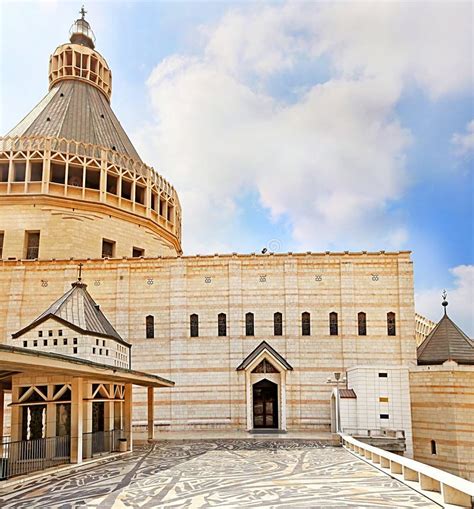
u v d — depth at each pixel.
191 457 28.50
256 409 45.88
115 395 31.50
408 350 45.78
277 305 47.78
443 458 39.12
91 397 28.31
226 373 46.50
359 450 29.09
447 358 43.00
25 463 24.58
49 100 65.62
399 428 38.62
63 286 49.06
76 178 56.72
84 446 27.28
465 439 38.69
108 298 48.78
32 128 61.38
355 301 47.22
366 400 39.22
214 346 47.12
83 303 31.94
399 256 47.59
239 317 47.50
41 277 49.44
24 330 29.16
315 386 45.91
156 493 18.62
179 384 46.53
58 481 21.20
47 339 28.75
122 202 57.44
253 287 48.25
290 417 45.22
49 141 55.22
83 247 54.09
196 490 19.11
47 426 26.38
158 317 48.16
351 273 47.72
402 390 39.19
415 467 18.42
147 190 59.94
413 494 17.78
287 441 36.75
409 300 46.72
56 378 26.45
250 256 48.69
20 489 19.56
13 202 54.03
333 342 46.72
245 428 45.12
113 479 21.58
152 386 36.38
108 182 59.25
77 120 62.69
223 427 45.44
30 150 54.84
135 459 27.86
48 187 54.03
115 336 31.80
